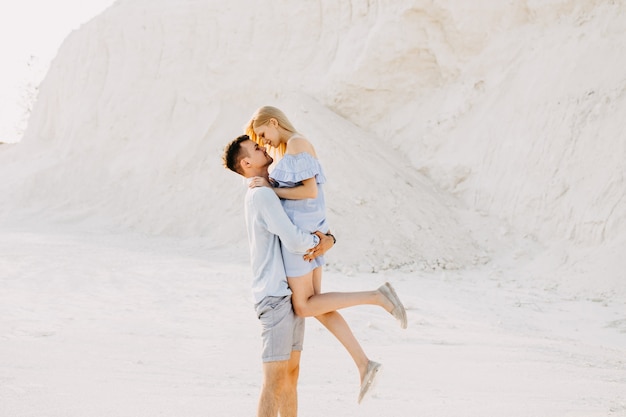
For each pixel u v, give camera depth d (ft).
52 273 34.06
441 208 47.96
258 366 16.21
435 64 57.26
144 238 51.06
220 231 49.67
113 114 68.18
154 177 60.59
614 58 45.32
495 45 53.78
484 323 25.52
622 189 39.27
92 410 10.52
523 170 46.29
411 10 56.75
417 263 41.52
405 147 56.13
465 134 52.80
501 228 45.24
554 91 47.21
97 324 21.90
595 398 13.12
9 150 80.94
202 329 21.66
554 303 31.50
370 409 11.84
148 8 71.87
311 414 11.39
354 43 60.49
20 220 57.77
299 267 10.22
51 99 79.56
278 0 65.26
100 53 72.74
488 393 13.56
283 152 11.33
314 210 10.56
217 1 68.23
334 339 20.51
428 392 13.61
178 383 13.55
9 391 11.41
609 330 25.80
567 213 41.70
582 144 43.34
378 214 45.24
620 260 35.37
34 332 19.62
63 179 64.90
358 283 34.96
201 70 66.33
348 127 57.16
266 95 62.85
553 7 50.78
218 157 59.11
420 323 24.32
